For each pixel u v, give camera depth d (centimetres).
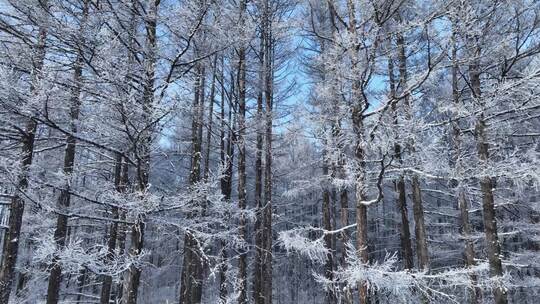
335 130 686
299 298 2367
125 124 578
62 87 559
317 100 1048
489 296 1136
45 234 512
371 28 624
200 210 660
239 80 1211
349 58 634
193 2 641
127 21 657
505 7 769
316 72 1210
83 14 590
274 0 1205
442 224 1884
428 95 805
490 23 776
